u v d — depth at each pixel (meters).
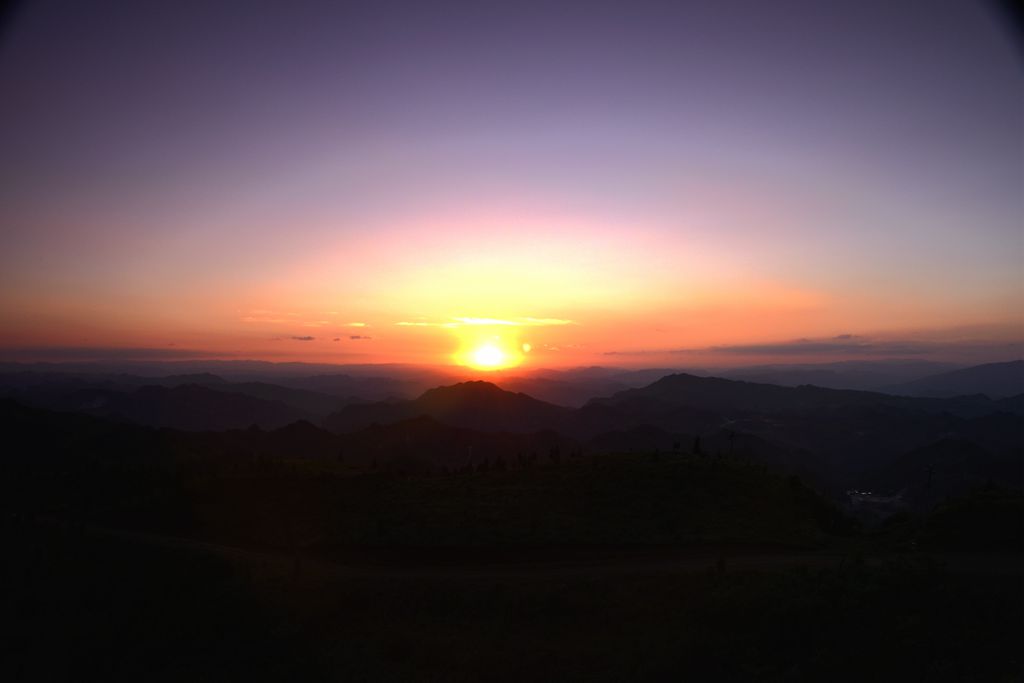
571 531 31.70
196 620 22.81
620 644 20.00
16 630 21.91
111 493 44.62
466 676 18.53
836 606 19.45
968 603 19.11
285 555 30.78
